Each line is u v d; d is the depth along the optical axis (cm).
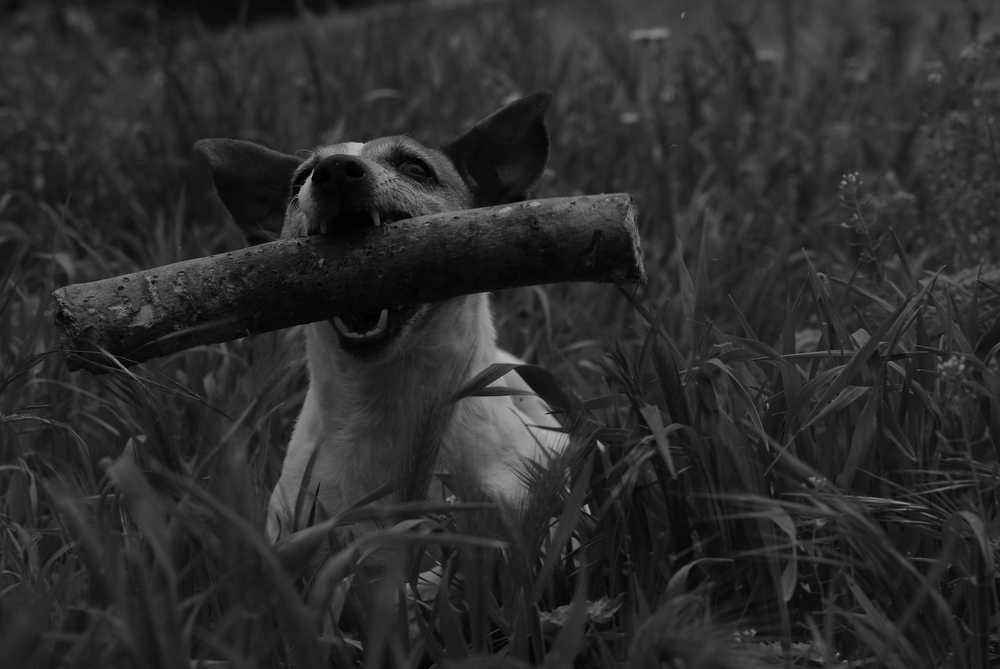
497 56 243
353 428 126
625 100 215
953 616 109
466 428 125
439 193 132
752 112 210
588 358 150
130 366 119
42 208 172
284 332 143
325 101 205
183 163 178
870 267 148
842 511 106
